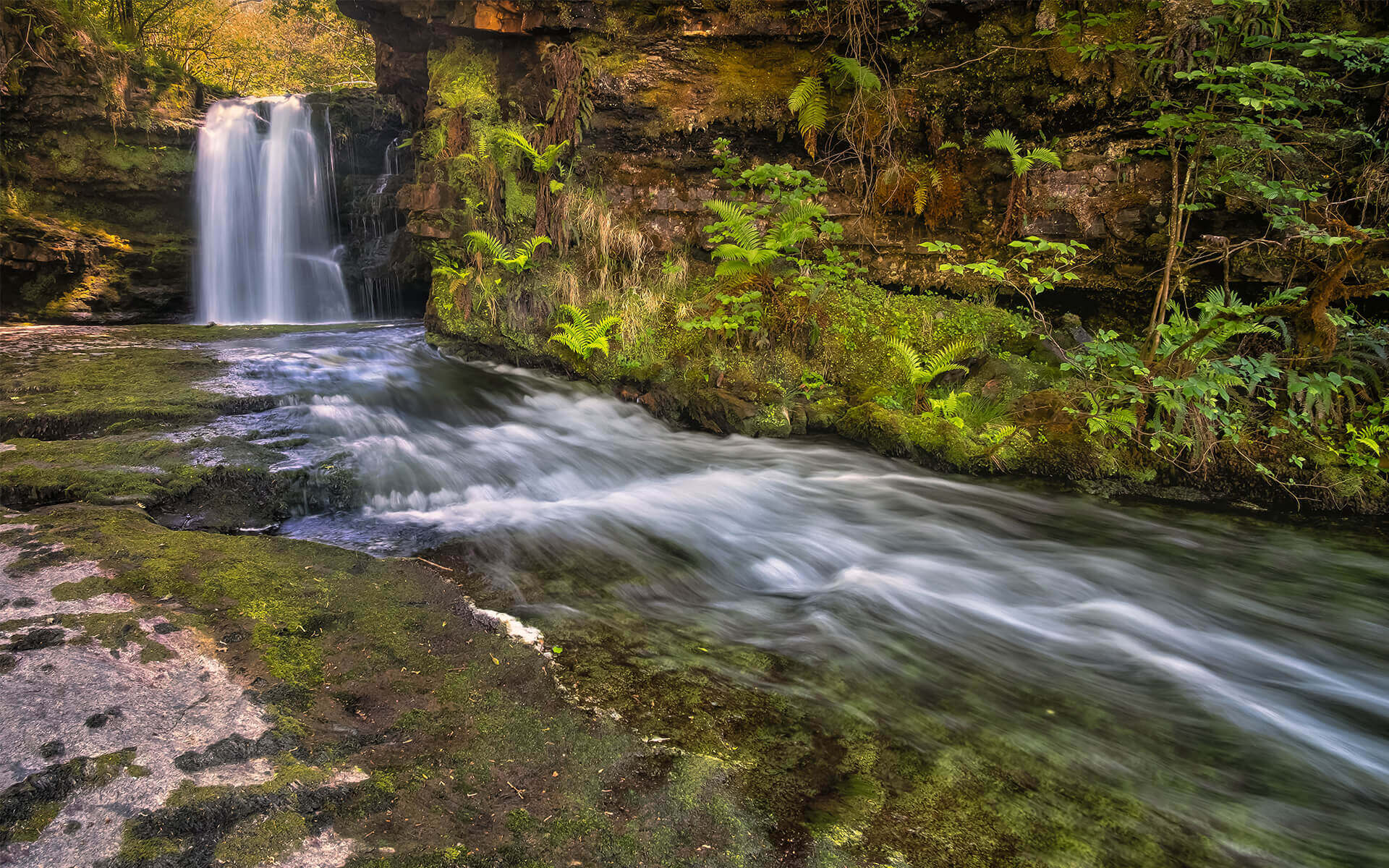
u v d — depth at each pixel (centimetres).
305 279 1762
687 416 855
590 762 274
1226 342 747
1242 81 636
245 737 263
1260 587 504
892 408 789
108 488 505
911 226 930
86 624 323
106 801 226
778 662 369
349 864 216
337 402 804
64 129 1495
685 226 996
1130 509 646
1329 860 256
